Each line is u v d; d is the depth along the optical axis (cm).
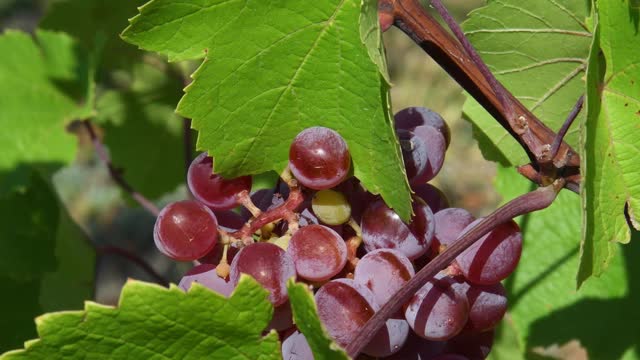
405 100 129
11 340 64
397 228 47
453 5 133
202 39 46
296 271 46
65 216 66
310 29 47
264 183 64
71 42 70
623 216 46
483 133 57
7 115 72
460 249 44
